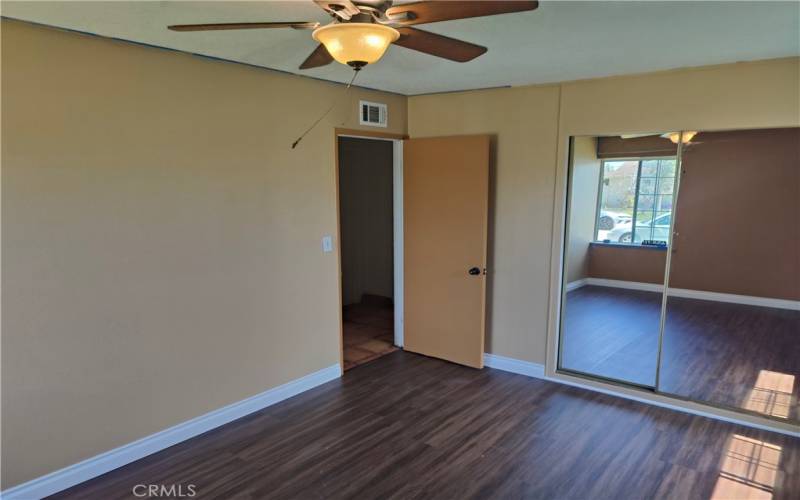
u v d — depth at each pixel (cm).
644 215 354
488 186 377
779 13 190
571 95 333
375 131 385
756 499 229
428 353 423
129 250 246
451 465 258
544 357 371
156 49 247
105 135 232
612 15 193
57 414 229
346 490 238
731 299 416
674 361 383
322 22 207
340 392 351
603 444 278
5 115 202
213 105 276
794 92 263
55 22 203
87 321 235
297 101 323
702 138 392
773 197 393
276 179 316
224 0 175
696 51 252
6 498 217
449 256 396
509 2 134
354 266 594
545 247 359
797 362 379
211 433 292
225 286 293
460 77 323
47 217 217
